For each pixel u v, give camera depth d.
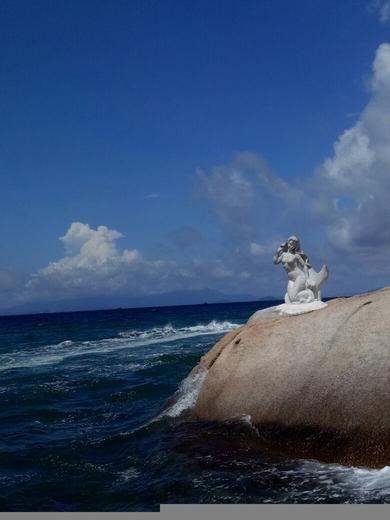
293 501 6.56
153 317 81.62
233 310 101.38
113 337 39.59
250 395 9.02
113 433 10.80
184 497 7.01
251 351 9.52
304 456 8.02
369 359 7.89
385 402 7.54
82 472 8.52
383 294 8.80
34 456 9.50
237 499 6.77
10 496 7.58
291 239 11.41
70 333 49.38
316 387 8.23
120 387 16.41
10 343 39.56
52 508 7.08
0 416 13.08
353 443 7.68
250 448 8.45
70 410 13.47
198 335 36.16
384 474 7.11
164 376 17.88
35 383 17.98
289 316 10.10
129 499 7.21
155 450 9.12
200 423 9.53
